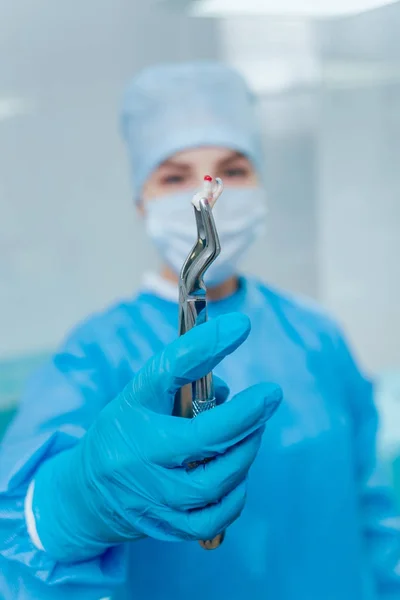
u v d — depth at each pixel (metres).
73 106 1.64
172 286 0.88
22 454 0.67
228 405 0.49
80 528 0.58
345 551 0.84
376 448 0.97
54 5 1.60
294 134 1.79
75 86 1.64
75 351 0.81
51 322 1.70
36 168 1.64
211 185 0.45
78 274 1.71
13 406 1.35
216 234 0.45
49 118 1.63
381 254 1.90
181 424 0.50
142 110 0.88
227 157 0.85
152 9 1.65
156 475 0.50
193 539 0.52
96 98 1.66
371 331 1.94
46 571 0.60
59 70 1.62
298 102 1.78
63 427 0.69
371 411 0.98
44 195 1.66
